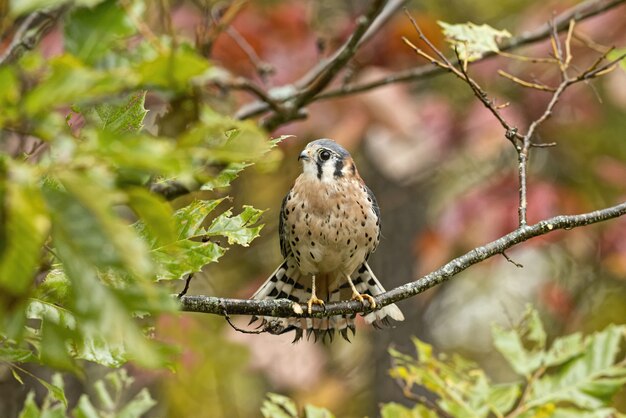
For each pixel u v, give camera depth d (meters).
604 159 14.22
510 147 15.65
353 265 9.80
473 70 13.65
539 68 13.53
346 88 11.34
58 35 8.53
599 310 16.41
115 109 4.87
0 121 3.19
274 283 9.93
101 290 3.06
